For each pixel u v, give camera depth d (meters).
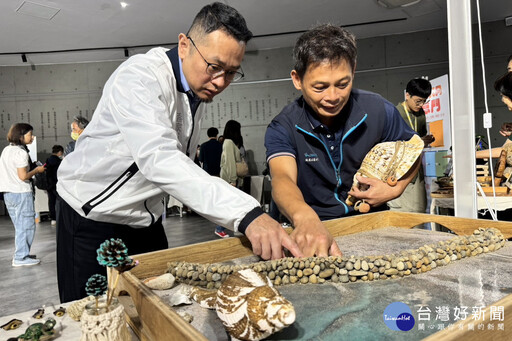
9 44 6.30
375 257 0.66
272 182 1.04
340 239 0.96
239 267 0.64
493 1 5.30
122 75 0.87
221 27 0.80
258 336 0.42
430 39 6.39
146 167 0.77
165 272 0.73
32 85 7.43
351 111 1.06
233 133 4.36
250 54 7.23
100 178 0.96
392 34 6.55
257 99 7.29
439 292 0.57
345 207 1.12
